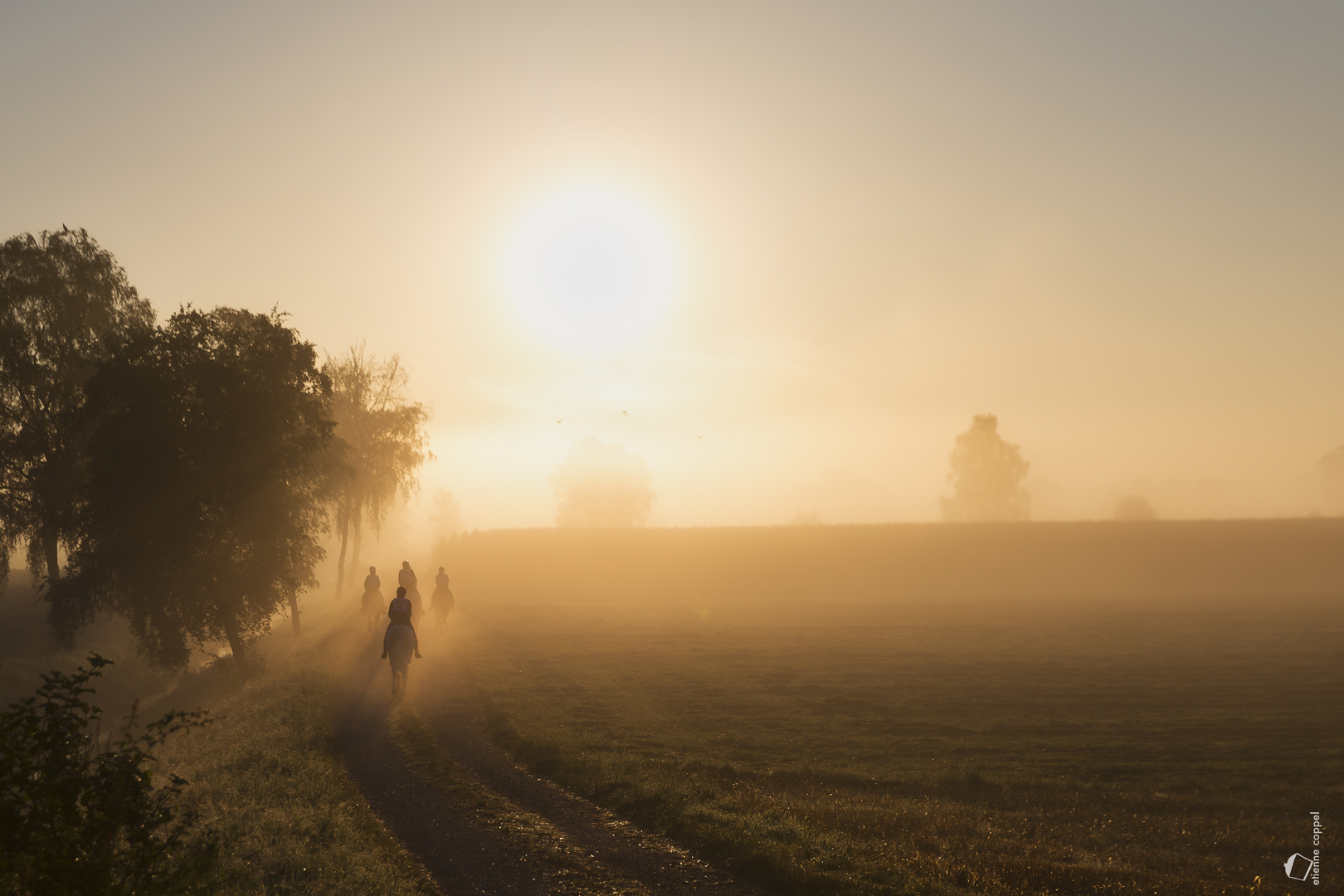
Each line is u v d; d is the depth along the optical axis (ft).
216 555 96.37
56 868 17.30
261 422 97.45
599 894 31.22
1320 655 138.21
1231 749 81.46
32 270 137.90
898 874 33.22
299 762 47.44
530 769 51.19
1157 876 38.93
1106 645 146.92
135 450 90.74
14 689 106.42
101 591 94.79
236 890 26.12
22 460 136.67
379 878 30.19
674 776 54.13
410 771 49.85
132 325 145.38
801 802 53.11
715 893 31.50
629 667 112.78
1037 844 45.88
